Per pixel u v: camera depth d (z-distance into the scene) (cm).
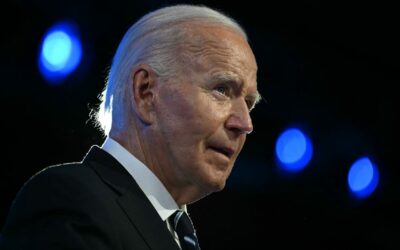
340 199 998
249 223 956
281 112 960
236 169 971
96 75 740
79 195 255
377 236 1007
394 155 1002
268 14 895
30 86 712
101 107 334
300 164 973
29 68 712
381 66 984
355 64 977
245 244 948
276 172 975
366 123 996
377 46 955
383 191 1008
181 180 301
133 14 762
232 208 955
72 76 728
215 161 299
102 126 332
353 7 895
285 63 938
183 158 295
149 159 300
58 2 722
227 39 309
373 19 912
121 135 307
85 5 737
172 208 298
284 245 970
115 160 294
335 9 899
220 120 297
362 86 986
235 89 305
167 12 320
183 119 296
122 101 310
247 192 968
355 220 1000
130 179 288
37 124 712
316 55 952
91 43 745
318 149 980
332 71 966
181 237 293
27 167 706
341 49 960
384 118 998
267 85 946
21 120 707
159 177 301
